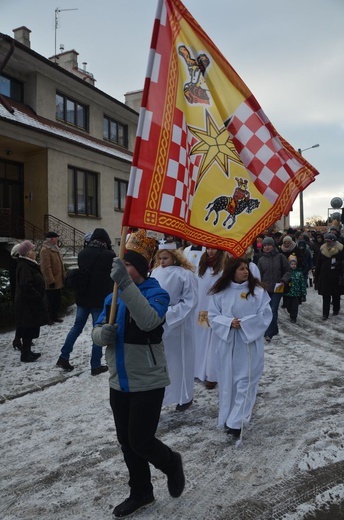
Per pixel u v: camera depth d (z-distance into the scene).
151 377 2.78
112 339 2.71
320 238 13.48
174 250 4.61
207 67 3.17
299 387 5.25
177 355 4.56
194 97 3.12
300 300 11.71
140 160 2.71
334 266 9.64
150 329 2.70
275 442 3.89
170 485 2.93
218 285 4.26
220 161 3.23
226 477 3.35
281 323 9.36
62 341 7.62
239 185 3.29
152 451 2.76
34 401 4.97
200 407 4.75
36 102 16.27
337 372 5.79
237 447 3.80
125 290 2.60
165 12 2.92
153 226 2.74
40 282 6.42
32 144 15.22
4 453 3.82
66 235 16.45
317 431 4.08
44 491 3.24
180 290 4.54
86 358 6.58
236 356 4.08
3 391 5.29
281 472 3.39
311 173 3.56
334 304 10.26
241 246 3.25
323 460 3.55
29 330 6.40
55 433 4.18
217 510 2.95
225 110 3.24
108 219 19.22
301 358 6.50
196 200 3.14
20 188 16.42
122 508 2.90
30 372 5.97
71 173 17.22
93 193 18.59
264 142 3.40
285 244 9.42
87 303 5.84
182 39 3.04
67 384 5.49
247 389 4.01
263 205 3.37
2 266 14.30
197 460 3.61
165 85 2.89
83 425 4.34
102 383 5.51
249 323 4.01
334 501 3.01
